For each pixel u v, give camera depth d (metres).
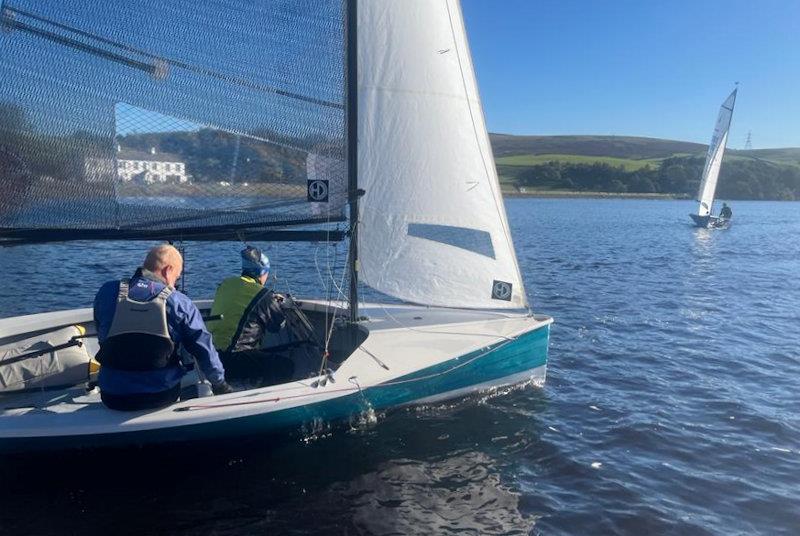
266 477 4.63
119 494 4.35
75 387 4.84
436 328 6.23
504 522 4.31
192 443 4.44
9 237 4.76
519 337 6.16
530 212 53.44
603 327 10.18
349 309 6.04
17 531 3.94
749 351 8.87
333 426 5.12
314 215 5.41
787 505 4.70
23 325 5.55
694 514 4.53
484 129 6.11
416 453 5.09
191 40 4.95
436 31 5.86
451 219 6.05
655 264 18.98
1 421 4.11
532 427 5.73
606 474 5.04
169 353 4.20
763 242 28.23
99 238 4.97
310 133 5.30
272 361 5.21
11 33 4.59
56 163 4.79
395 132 5.83
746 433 5.96
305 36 5.18
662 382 7.38
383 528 4.14
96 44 4.77
